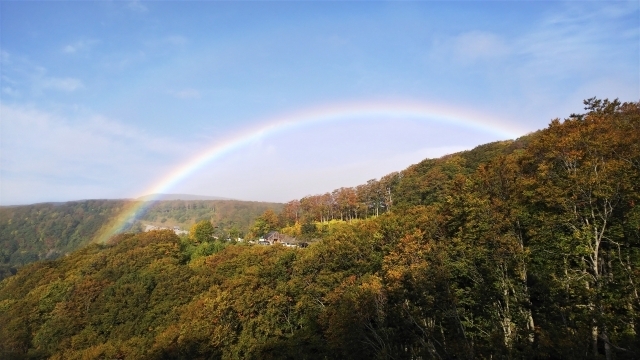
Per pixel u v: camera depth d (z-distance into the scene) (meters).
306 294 51.50
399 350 31.66
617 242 30.08
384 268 47.94
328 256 57.12
